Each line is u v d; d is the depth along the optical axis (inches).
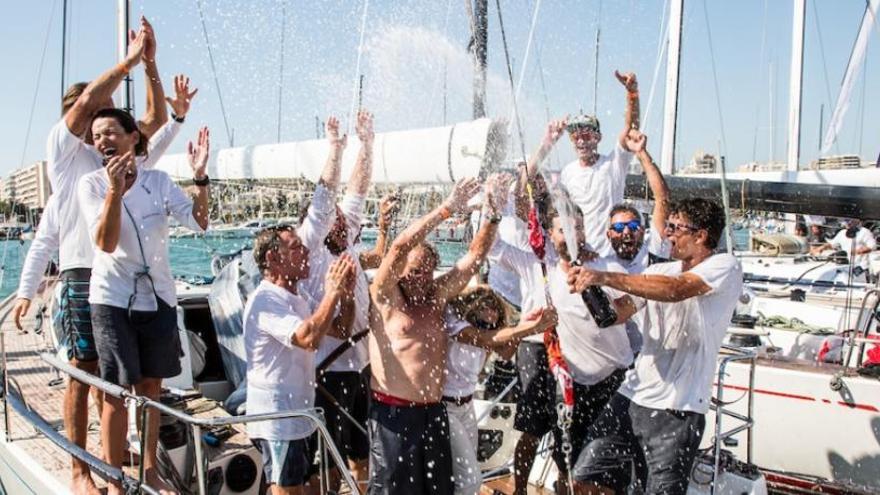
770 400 177.0
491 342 125.5
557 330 141.5
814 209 169.6
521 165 142.9
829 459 169.2
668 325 124.0
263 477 141.9
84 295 132.7
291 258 122.3
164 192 128.6
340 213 142.5
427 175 140.1
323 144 162.6
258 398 120.9
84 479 132.6
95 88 126.5
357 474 146.2
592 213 161.8
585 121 160.1
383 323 122.0
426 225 121.4
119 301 122.5
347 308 136.7
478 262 127.9
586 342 139.1
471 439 131.3
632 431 128.0
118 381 122.5
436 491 120.0
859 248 331.9
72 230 132.5
